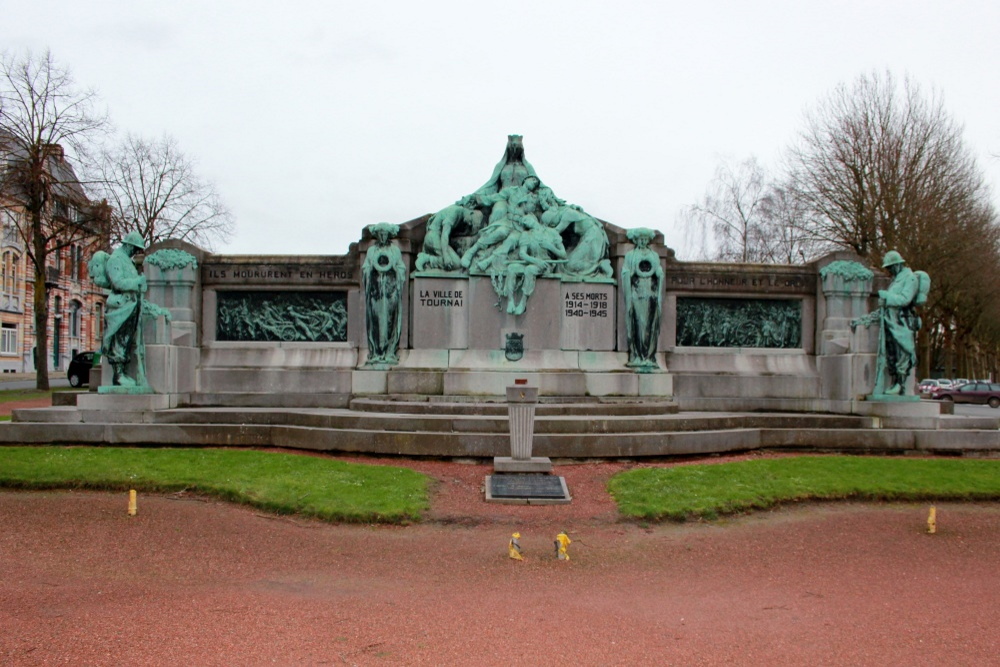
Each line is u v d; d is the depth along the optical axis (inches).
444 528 514.3
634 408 808.9
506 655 299.4
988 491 631.2
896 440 772.0
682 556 462.0
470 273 872.9
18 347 2760.8
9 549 438.0
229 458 653.9
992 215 1835.6
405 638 315.9
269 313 908.0
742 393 906.1
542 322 876.6
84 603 352.2
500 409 779.4
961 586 409.4
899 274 841.5
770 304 941.8
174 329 863.1
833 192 1792.6
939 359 2755.9
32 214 1633.9
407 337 886.4
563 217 912.3
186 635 313.9
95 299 3166.8
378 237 872.9
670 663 294.7
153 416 752.3
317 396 867.4
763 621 346.9
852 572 434.0
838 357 872.9
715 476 627.8
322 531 502.0
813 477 645.9
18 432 722.2
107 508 536.7
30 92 1520.7
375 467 634.8
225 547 457.7
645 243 892.0
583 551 467.5
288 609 349.7
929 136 1726.1
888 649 314.0
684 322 931.3
